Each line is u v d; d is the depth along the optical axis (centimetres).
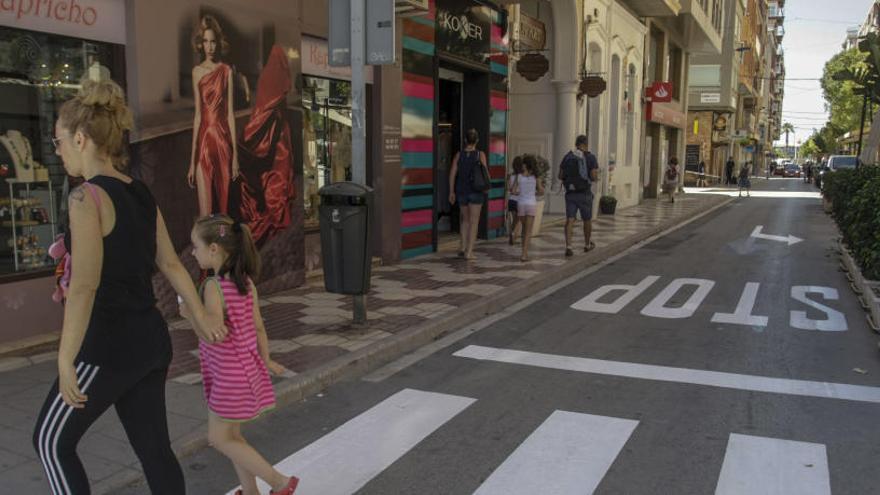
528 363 595
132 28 618
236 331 316
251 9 743
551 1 1634
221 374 315
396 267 1005
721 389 524
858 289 870
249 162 754
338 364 551
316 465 396
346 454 411
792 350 629
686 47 3250
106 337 261
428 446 422
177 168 662
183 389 488
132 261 265
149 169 634
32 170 590
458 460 402
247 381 318
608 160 2044
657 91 2491
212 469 390
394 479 379
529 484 371
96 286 255
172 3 648
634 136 2389
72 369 252
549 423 457
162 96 643
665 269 1091
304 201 898
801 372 565
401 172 1037
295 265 840
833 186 1692
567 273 1032
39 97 590
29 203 589
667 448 417
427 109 1095
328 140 944
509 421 462
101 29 606
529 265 1041
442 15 1111
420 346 650
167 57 646
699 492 361
